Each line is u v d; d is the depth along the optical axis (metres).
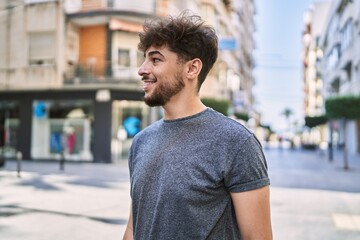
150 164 1.55
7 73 21.05
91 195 9.45
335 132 43.53
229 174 1.44
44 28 20.50
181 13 1.71
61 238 5.64
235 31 39.84
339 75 35.81
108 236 5.77
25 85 20.72
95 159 20.47
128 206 8.04
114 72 20.44
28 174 13.98
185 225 1.42
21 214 7.18
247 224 1.42
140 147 1.69
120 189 10.55
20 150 21.98
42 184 11.35
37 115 21.81
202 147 1.48
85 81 20.19
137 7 20.50
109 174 14.46
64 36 20.48
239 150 1.44
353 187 11.80
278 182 12.83
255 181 1.43
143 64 1.64
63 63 20.45
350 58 30.08
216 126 1.52
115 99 20.53
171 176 1.46
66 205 8.09
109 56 20.67
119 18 20.42
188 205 1.42
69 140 21.17
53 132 21.55
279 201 9.04
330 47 41.06
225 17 33.34
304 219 7.08
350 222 6.87
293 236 5.89
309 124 37.41
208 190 1.43
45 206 7.94
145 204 1.52
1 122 22.61
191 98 1.61
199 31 1.61
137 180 1.57
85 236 5.76
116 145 20.81
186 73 1.59
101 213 7.33
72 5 20.67
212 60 1.65
